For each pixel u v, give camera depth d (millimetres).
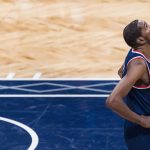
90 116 17422
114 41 26109
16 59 25062
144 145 9312
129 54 9211
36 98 19594
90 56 25156
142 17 27609
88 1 28516
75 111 17984
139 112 9273
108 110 17969
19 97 19750
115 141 15086
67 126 16500
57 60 24906
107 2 28484
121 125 16453
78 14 27797
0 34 26844
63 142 15117
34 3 28531
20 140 15328
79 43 26078
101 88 20891
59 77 23047
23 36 26703
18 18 27703
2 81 22328
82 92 20328
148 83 9117
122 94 8828
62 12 27969
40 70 23969
